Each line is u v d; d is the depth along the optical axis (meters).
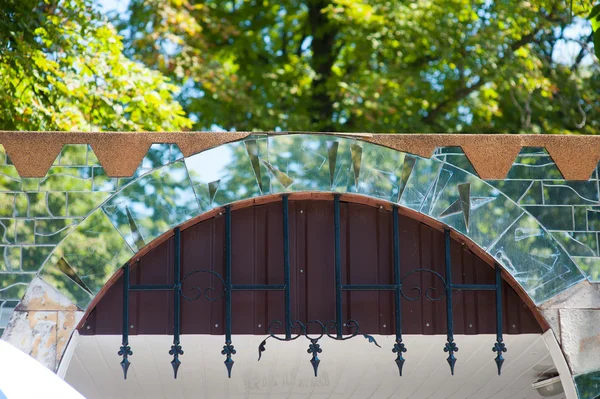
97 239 3.46
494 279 3.72
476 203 3.61
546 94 10.87
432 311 3.68
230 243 3.59
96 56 7.46
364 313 3.66
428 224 3.71
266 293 3.65
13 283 3.40
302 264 3.66
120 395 6.31
